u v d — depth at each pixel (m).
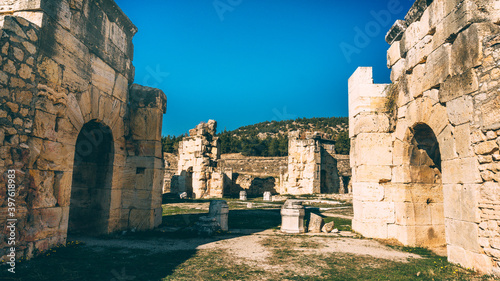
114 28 10.89
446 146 7.96
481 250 6.60
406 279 6.22
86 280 5.88
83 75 9.09
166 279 6.07
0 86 6.38
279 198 28.41
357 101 11.73
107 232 10.22
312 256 8.08
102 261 7.23
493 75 6.52
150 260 7.45
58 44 8.08
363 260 7.77
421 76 9.26
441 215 10.29
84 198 10.46
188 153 33.84
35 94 7.28
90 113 9.38
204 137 32.91
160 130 12.05
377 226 10.88
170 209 19.44
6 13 7.59
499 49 6.46
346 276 6.43
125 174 11.34
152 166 11.48
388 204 10.89
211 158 33.34
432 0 8.86
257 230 12.27
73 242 8.74
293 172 33.44
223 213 12.16
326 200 25.17
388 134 11.29
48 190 7.69
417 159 10.36
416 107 9.47
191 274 6.43
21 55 6.90
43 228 7.48
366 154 11.30
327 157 35.09
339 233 11.70
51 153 7.79
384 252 8.76
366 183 11.19
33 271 6.18
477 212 6.74
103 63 10.16
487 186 6.53
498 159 6.28
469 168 7.02
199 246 9.18
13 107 6.68
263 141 64.06
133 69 12.21
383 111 11.47
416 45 9.58
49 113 7.72
